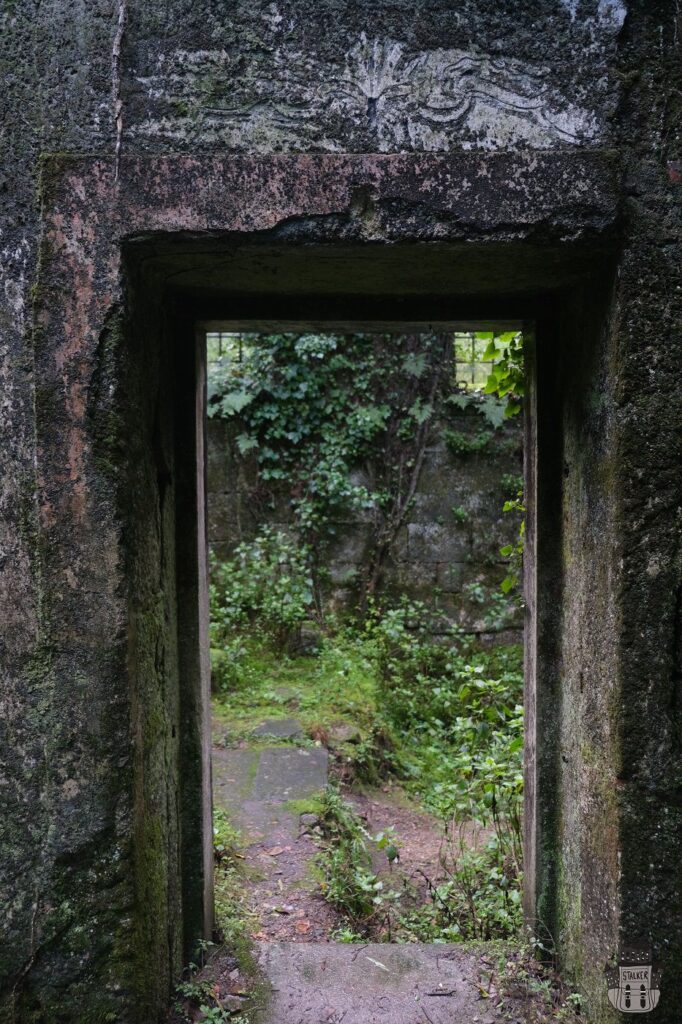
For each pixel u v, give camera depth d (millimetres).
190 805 2199
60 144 1610
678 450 1698
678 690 1726
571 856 2047
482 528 6094
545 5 1648
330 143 1636
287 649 5746
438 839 3613
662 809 1724
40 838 1643
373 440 6145
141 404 1773
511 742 2850
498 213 1623
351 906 2768
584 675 1934
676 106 1668
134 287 1699
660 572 1703
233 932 2398
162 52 1620
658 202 1669
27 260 1607
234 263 1786
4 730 1638
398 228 1627
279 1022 1997
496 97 1646
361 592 6113
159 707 1923
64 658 1636
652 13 1664
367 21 1636
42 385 1610
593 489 1856
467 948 2309
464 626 6082
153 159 1599
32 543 1628
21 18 1616
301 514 6074
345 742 4398
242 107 1629
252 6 1627
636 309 1677
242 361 6180
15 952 1639
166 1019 1926
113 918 1652
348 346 6078
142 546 1791
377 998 2090
